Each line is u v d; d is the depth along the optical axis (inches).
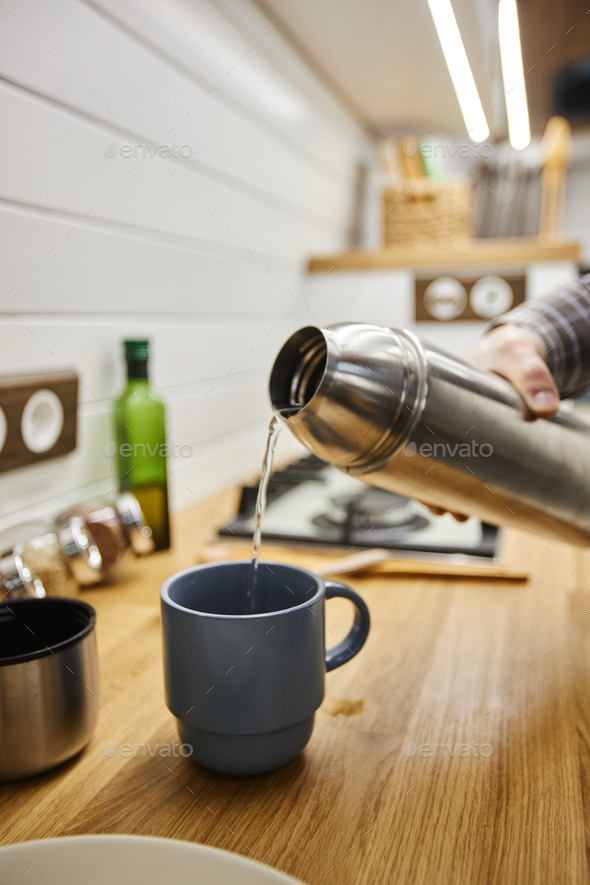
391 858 14.3
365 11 40.2
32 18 26.5
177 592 18.2
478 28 40.1
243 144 45.9
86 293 31.7
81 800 16.2
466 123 61.8
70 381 29.8
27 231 27.5
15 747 16.3
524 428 20.6
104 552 28.1
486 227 104.0
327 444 18.4
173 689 16.8
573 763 17.7
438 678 21.9
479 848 14.6
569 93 85.0
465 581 30.1
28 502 29.0
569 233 138.7
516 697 20.8
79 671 17.2
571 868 14.1
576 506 22.0
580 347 25.2
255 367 51.9
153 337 37.8
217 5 40.1
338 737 18.9
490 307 57.6
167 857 12.8
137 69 33.7
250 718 16.0
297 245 57.9
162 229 37.6
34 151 27.4
